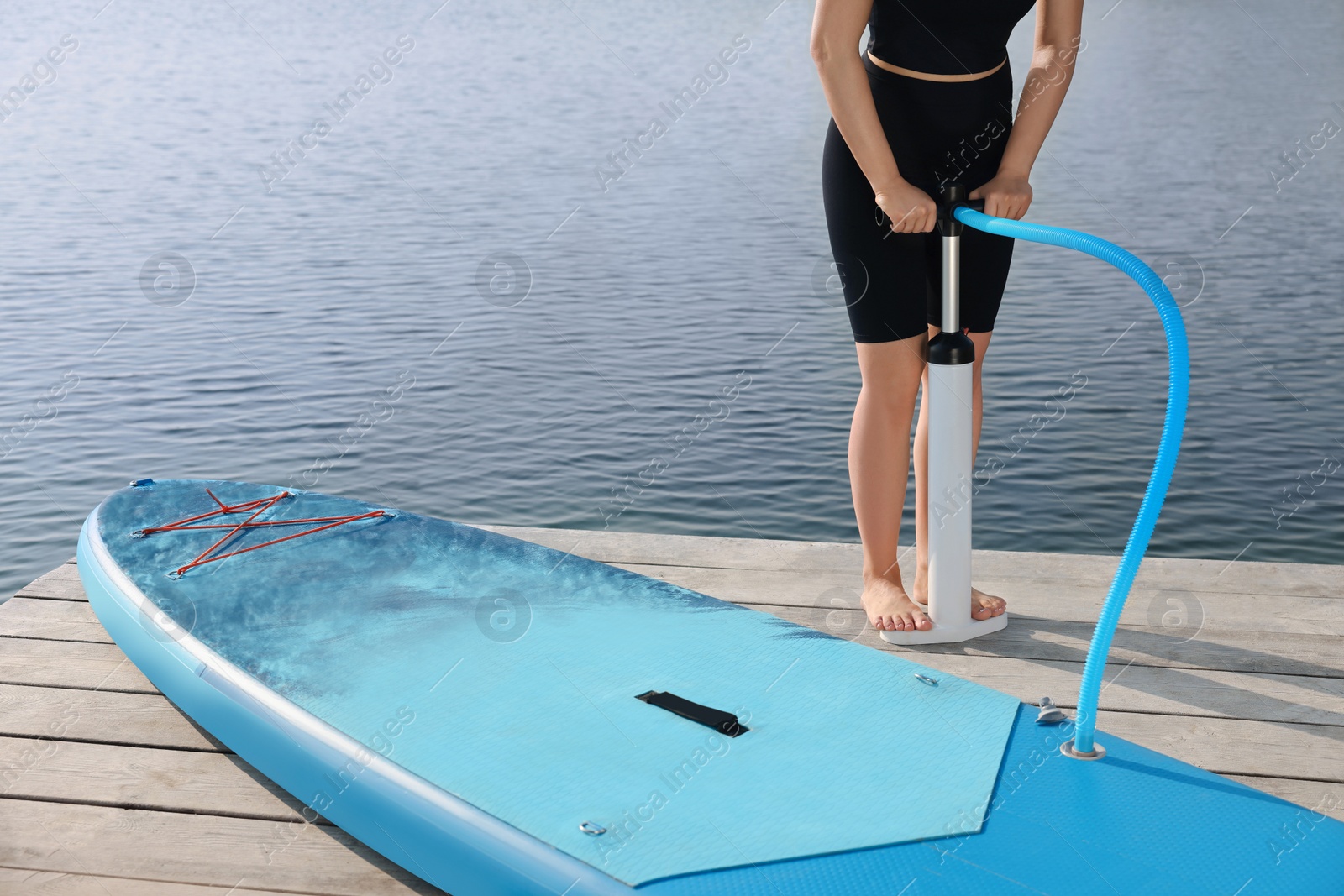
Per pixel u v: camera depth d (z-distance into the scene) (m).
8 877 1.54
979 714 1.63
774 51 15.20
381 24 19.16
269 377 4.54
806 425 4.00
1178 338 1.37
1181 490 3.53
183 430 4.08
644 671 1.73
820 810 1.40
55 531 3.40
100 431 4.08
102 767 1.80
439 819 1.43
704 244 6.33
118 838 1.63
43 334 5.11
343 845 1.61
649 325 5.04
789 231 6.56
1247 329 4.89
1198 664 2.02
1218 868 1.30
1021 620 2.21
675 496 3.52
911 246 2.02
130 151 9.70
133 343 4.98
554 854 1.34
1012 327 4.97
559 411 4.15
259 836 1.63
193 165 9.11
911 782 1.46
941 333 2.02
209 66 14.91
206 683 1.76
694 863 1.31
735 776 1.47
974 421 2.21
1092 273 5.73
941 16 1.93
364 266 6.09
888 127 2.03
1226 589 2.31
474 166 8.80
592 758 1.51
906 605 2.13
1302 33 16.06
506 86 12.96
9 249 6.59
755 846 1.33
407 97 12.38
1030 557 2.49
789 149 8.99
